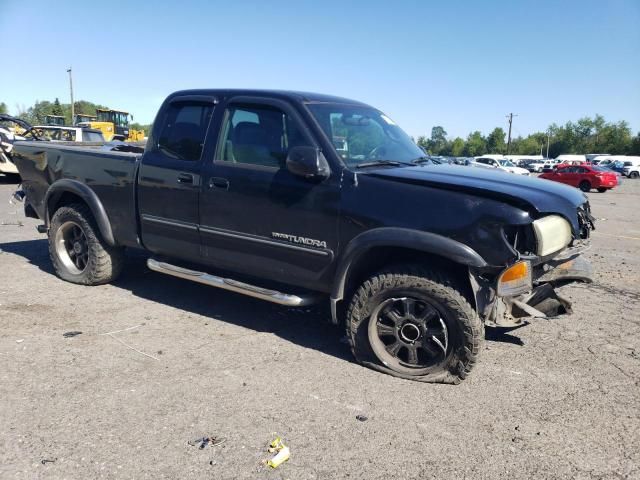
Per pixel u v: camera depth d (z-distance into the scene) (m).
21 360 3.83
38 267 6.37
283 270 4.18
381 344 3.84
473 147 128.50
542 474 2.73
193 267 5.06
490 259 3.36
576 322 5.03
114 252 5.54
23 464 2.67
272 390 3.52
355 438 3.00
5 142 16.36
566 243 3.70
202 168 4.48
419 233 3.49
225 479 2.62
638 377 3.87
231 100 4.48
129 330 4.48
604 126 111.62
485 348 4.33
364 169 3.90
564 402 3.47
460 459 2.84
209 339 4.36
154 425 3.06
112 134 34.03
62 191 5.61
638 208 18.47
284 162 4.11
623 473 2.76
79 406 3.23
